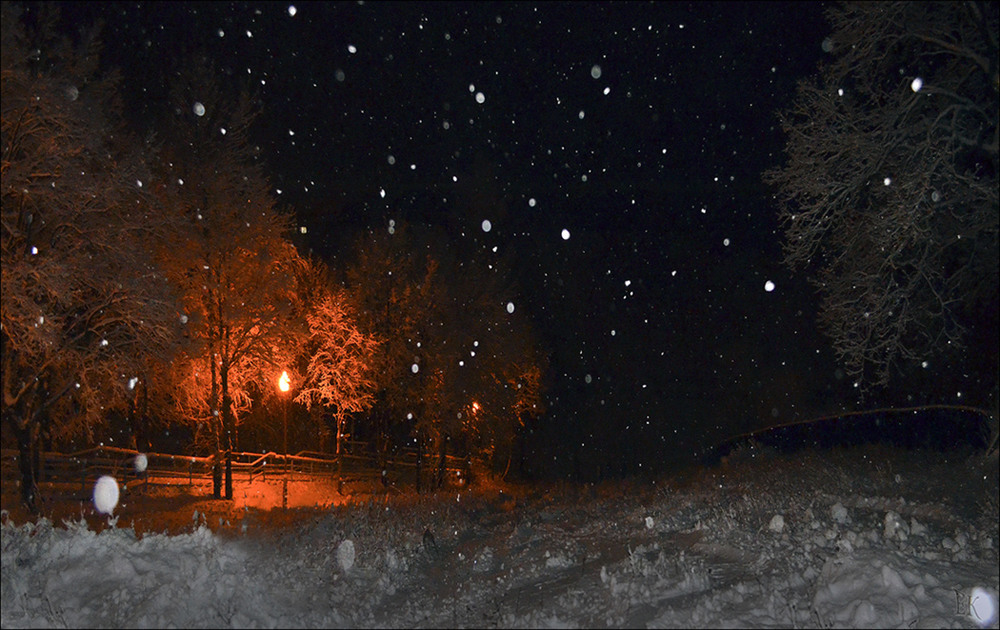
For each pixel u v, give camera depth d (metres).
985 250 16.09
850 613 7.28
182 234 24.44
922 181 14.88
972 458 16.73
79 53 19.97
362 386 36.28
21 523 15.88
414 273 36.69
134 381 20.77
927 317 17.05
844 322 17.00
